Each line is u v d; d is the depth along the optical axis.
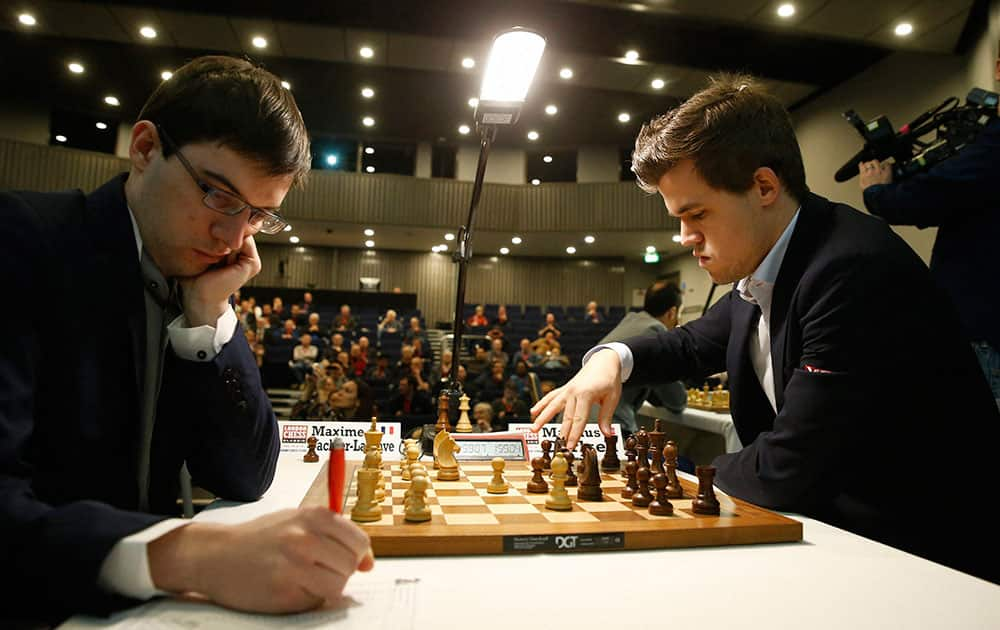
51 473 0.87
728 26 7.28
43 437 0.87
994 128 1.88
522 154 15.20
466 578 0.77
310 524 0.65
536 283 17.48
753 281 1.43
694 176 1.28
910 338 1.19
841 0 6.30
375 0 7.65
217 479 1.12
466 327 14.71
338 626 0.60
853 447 1.16
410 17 7.92
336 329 12.53
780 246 1.36
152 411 1.04
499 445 1.74
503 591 0.72
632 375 1.69
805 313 1.28
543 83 10.06
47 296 0.86
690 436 3.96
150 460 1.08
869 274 1.20
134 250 0.96
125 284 0.95
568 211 14.67
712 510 1.07
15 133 12.43
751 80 1.38
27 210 0.90
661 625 0.63
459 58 8.91
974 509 1.22
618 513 1.08
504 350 12.62
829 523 1.32
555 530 0.92
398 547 0.86
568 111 11.86
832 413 1.15
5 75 11.20
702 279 14.98
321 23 8.12
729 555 0.91
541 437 1.89
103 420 0.92
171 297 1.12
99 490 0.92
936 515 1.22
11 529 0.62
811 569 0.84
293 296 14.41
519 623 0.62
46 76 11.10
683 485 1.42
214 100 0.91
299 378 10.27
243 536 0.65
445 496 1.22
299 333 11.94
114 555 0.62
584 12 7.38
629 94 10.64
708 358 1.80
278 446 1.22
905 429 1.25
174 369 1.09
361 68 10.45
